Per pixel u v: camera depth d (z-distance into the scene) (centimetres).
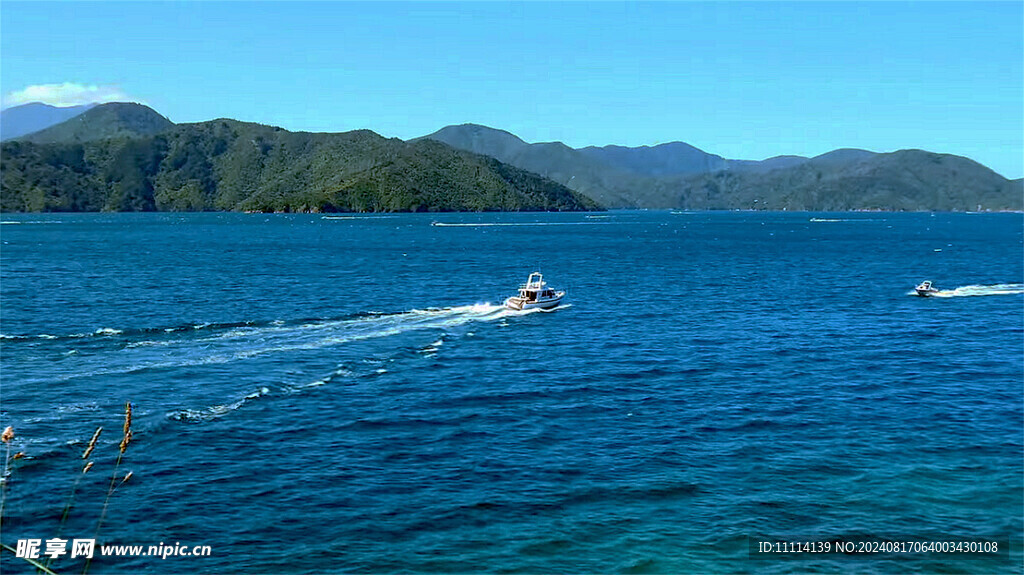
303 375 5262
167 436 3966
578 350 6344
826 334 7169
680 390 5075
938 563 2883
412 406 4619
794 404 4759
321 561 2823
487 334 7025
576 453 3875
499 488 3441
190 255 15912
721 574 2798
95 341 6372
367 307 8656
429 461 3738
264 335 6762
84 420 4159
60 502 3177
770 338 6944
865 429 4278
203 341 6438
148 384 4944
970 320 8025
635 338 6919
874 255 17600
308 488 3397
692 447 3978
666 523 3144
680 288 10831
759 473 3644
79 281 10731
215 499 3269
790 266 14550
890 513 3253
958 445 4028
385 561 2836
